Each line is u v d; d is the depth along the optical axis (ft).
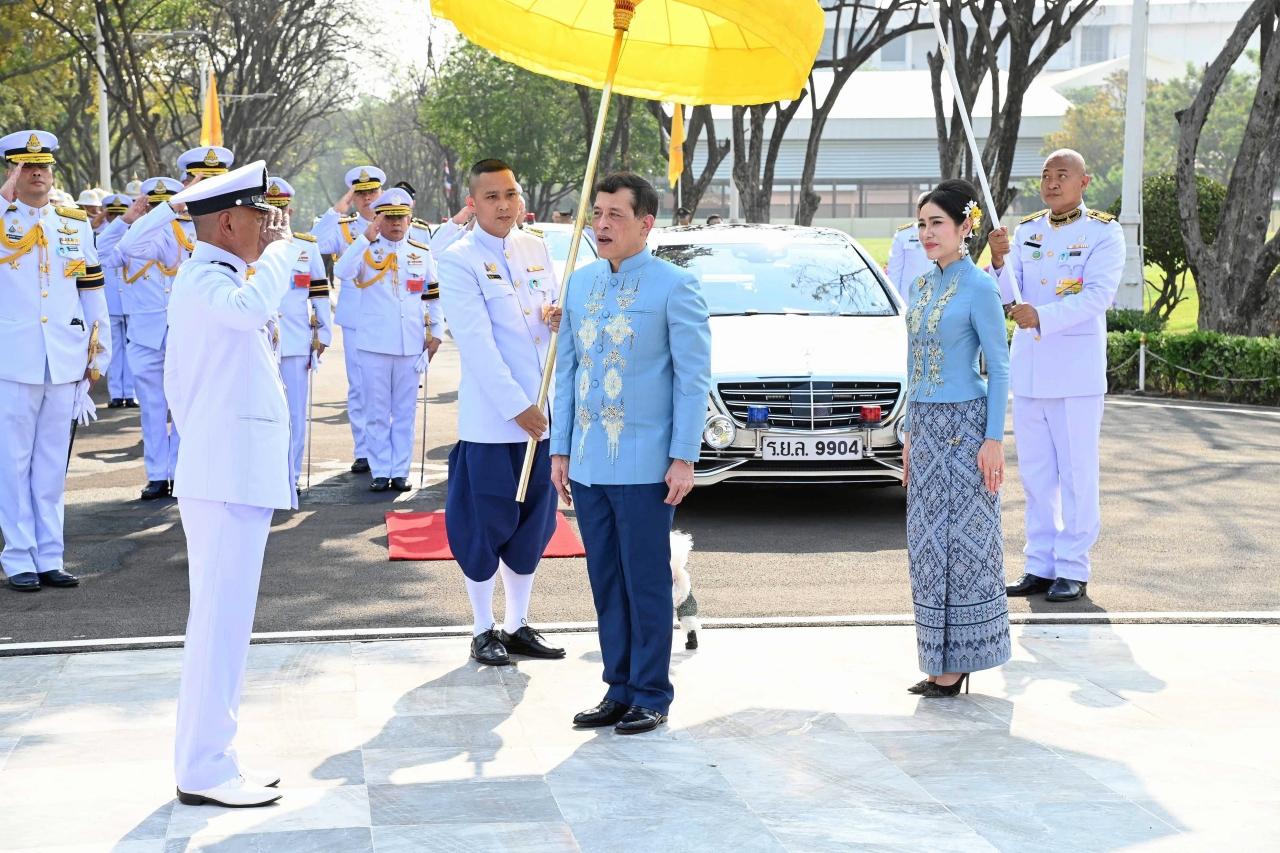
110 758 15.97
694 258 34.68
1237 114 215.51
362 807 14.60
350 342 36.99
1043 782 15.38
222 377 14.69
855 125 218.18
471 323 19.79
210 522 14.67
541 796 14.94
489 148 156.15
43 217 24.72
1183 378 55.01
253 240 15.02
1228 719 17.54
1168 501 32.65
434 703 18.11
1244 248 60.03
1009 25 67.15
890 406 29.45
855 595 23.99
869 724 17.34
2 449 24.25
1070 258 23.84
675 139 57.47
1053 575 24.36
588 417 17.53
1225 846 13.69
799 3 17.94
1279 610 23.04
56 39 96.02
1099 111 220.84
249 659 19.98
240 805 14.56
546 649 20.27
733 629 21.80
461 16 19.60
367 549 27.86
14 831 13.91
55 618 22.45
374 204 37.76
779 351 30.17
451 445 42.73
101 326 25.53
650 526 17.16
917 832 14.01
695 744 16.61
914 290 19.12
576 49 20.70
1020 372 24.14
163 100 119.65
